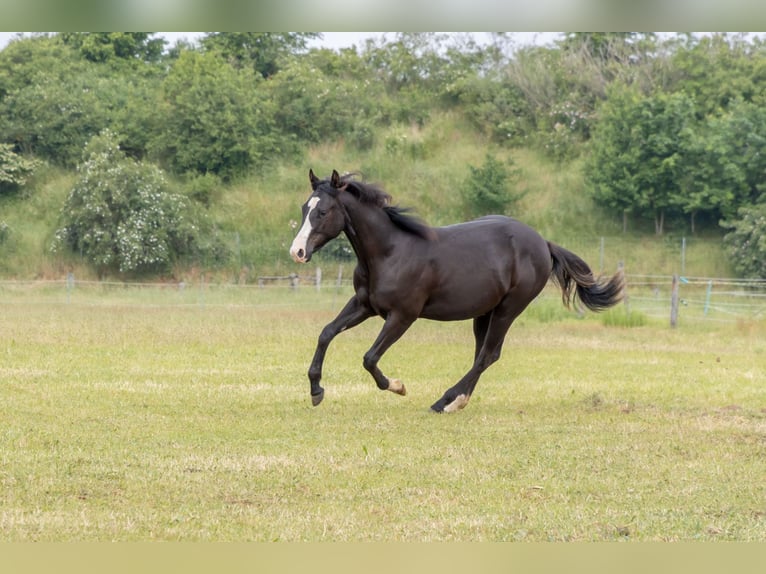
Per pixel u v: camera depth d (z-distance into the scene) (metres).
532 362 16.09
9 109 41.31
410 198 39.59
